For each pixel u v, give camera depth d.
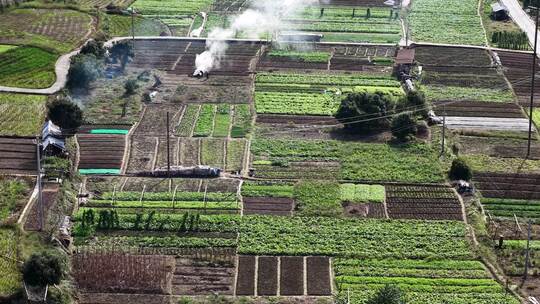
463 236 77.69
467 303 67.69
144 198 82.81
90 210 80.00
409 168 90.06
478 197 84.94
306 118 102.00
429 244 76.31
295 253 74.69
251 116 102.25
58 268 66.94
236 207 81.62
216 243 75.75
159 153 92.62
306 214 80.88
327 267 72.94
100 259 71.75
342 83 112.62
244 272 72.12
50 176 84.94
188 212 80.56
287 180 87.50
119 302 67.88
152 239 76.06
